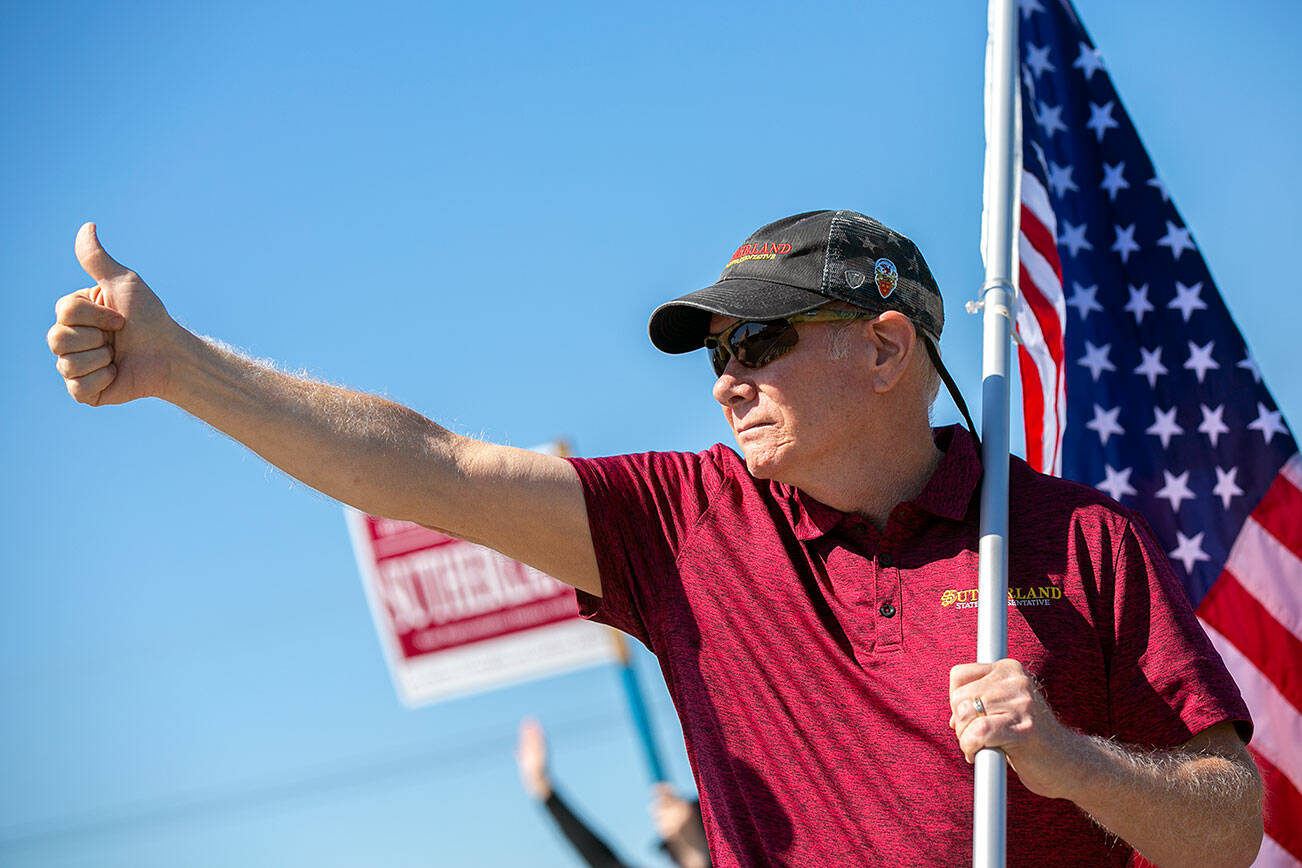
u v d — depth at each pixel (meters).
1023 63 4.28
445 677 7.42
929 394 2.80
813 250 2.71
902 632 2.54
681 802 6.36
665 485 2.89
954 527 2.60
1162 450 4.03
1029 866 2.43
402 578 7.51
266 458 2.74
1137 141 4.26
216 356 2.69
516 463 2.82
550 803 7.26
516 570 7.41
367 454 2.73
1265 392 4.02
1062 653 2.47
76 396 2.57
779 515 2.76
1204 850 2.32
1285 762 3.80
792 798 2.55
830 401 2.65
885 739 2.49
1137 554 2.53
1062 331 3.91
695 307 2.72
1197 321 4.09
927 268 2.84
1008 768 2.45
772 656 2.63
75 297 2.55
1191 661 2.42
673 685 2.80
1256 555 3.93
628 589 2.86
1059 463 3.80
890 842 2.45
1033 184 4.05
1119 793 2.22
